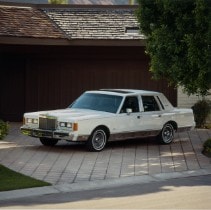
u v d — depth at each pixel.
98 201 9.86
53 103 23.06
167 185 11.45
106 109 16.05
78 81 23.03
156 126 16.83
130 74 23.09
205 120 22.06
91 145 15.20
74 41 21.19
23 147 15.87
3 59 22.83
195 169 13.34
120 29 21.94
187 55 14.95
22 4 22.31
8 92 22.94
